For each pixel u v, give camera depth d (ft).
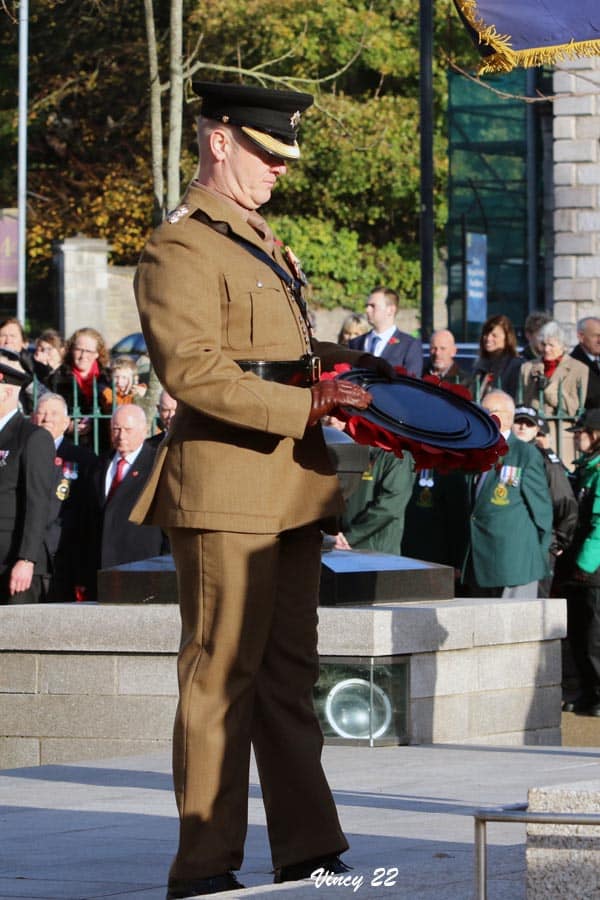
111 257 172.35
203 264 20.43
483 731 38.88
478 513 46.70
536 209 132.16
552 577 48.88
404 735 37.06
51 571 45.96
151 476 21.01
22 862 24.09
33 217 169.78
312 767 21.35
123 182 168.04
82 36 162.81
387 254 175.63
